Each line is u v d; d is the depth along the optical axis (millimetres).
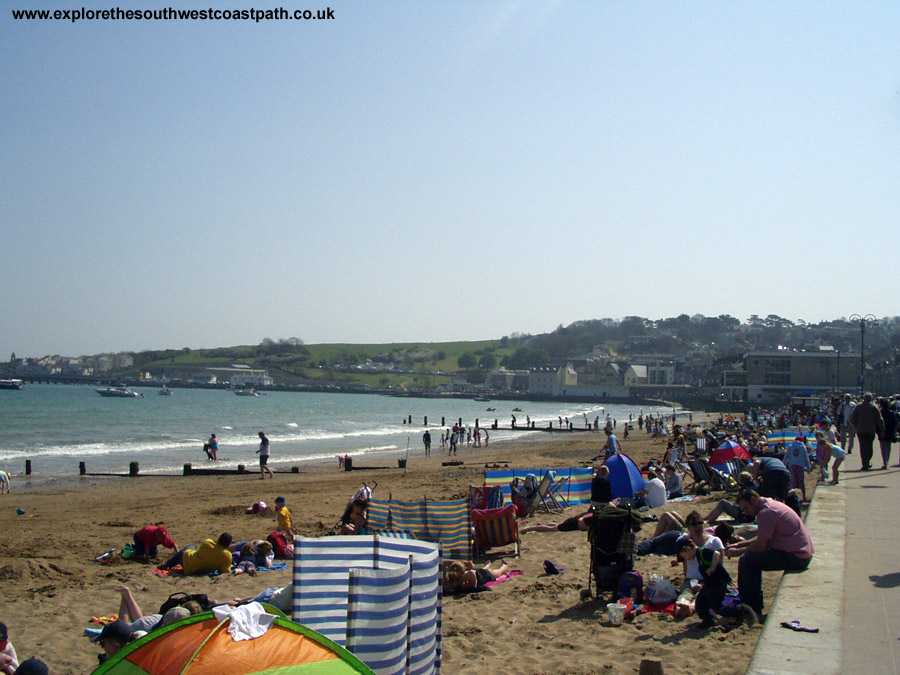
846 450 22750
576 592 9422
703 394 176250
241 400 161375
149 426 74188
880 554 9211
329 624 5730
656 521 14336
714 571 7656
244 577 11578
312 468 37469
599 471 12969
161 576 11672
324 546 5809
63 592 10578
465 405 178375
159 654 4484
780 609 7113
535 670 6793
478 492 13969
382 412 131750
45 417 82062
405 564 5625
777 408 114062
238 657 4387
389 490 24516
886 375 131625
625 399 192000
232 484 29328
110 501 23078
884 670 5621
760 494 11703
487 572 10195
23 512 19875
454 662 7129
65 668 7621
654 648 7098
